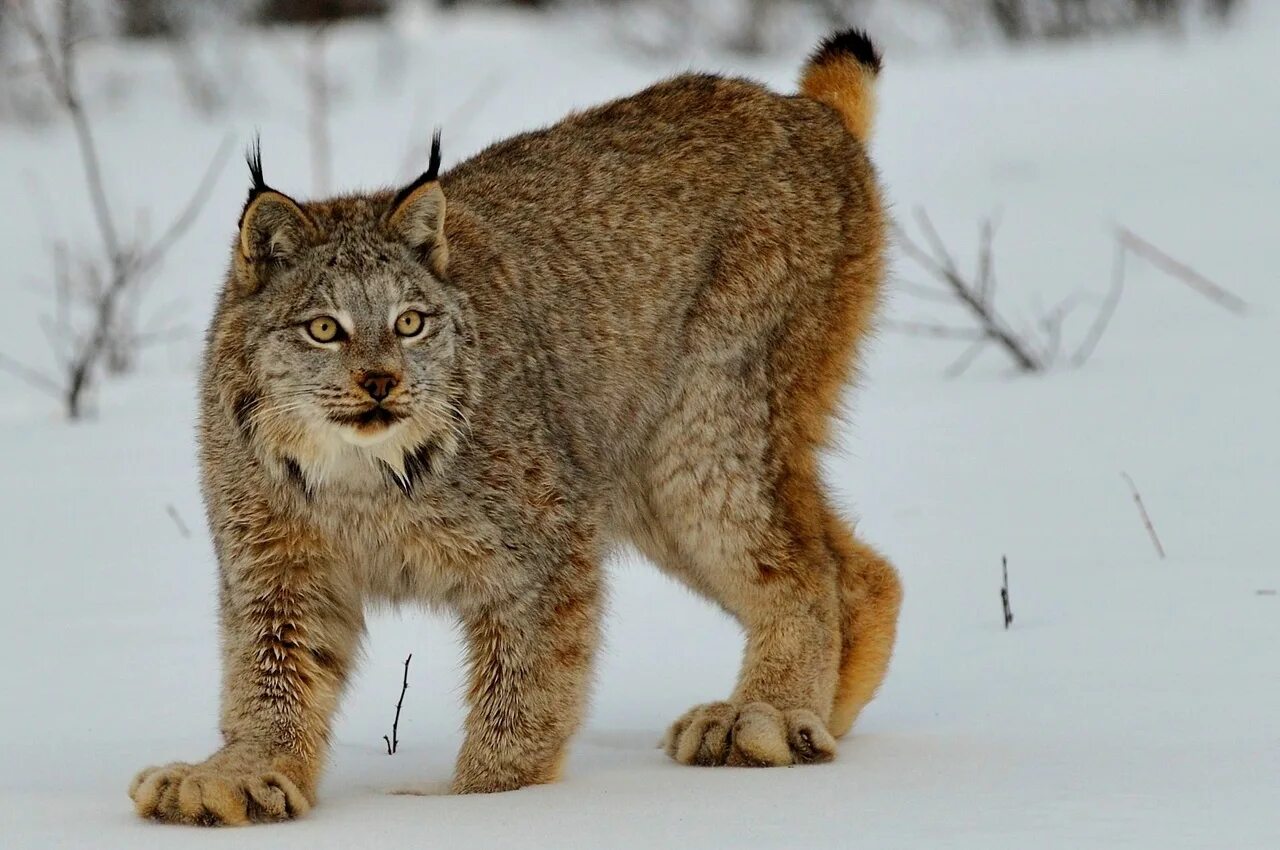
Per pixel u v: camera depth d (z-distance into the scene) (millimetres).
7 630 11844
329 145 32031
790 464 10641
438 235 8938
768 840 7203
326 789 8883
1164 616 10922
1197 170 27859
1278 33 38406
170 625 11875
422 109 34500
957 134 31625
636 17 42281
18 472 16453
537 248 9875
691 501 10414
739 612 10523
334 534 8812
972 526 13453
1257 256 22641
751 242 10555
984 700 9789
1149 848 6836
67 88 24031
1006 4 40875
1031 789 7891
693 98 10922
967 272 22969
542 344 9578
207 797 7820
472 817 7883
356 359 8531
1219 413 16094
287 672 8773
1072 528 13172
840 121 11414
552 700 9031
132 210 29016
